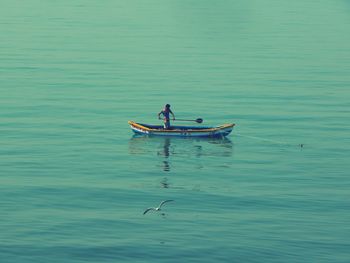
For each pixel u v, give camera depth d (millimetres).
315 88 156750
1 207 85562
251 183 96125
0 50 196875
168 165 104062
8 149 109375
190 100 144125
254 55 198500
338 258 73688
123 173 99812
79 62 182750
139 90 152625
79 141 114938
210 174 100000
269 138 118250
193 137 118062
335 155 109062
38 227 79812
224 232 79312
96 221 81875
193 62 186500
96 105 138875
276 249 75438
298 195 91375
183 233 79000
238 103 142000
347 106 140500
